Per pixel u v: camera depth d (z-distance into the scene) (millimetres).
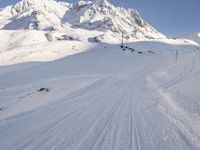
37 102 18266
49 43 104875
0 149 8633
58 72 51344
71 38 141625
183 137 10961
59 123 11898
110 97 20000
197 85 27266
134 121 12945
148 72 43125
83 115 13633
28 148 8742
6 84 41688
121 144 9547
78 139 9812
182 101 19922
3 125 11656
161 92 23922
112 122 12516
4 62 73062
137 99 19734
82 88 24797
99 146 9203
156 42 137250
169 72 40656
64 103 17031
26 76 48406
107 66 55938
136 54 82062
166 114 15203
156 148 9430
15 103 19594
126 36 165500
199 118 14859
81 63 63281
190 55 68625
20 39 136750
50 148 8797
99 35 141500
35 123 11867
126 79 33875
